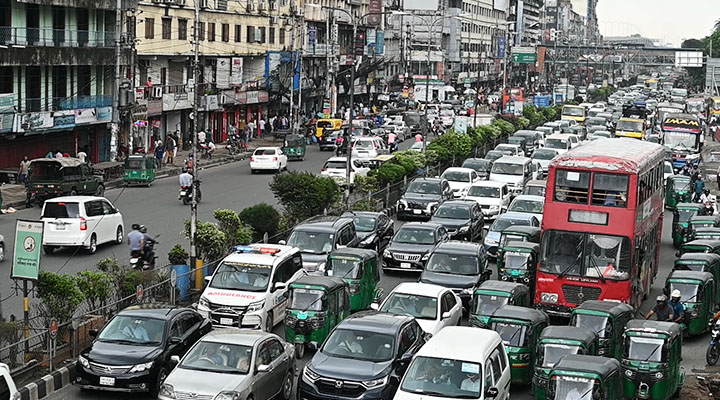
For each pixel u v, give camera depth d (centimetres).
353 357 1988
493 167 5225
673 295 2614
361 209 4291
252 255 2628
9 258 3206
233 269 2580
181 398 1798
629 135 7900
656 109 11362
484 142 7400
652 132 9219
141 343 2039
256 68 8444
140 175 5103
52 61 5169
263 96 8306
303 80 8969
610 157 2738
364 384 1908
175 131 6975
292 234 3162
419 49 14250
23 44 4969
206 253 3039
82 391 2052
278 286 2575
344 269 2814
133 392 1994
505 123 8469
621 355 2338
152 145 6506
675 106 11269
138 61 6444
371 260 2892
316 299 2391
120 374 1966
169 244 3469
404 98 11994
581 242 2739
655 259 3300
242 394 1823
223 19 7731
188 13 7069
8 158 5053
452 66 15088
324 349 2023
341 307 2481
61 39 5328
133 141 6100
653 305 3039
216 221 3931
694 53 17062
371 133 7500
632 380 2144
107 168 5244
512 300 2531
